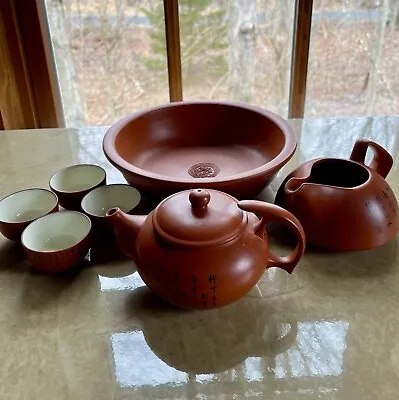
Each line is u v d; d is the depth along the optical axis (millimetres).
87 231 802
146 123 1030
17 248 854
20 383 629
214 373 634
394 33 1443
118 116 1623
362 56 1484
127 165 844
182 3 1392
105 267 808
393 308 720
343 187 836
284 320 706
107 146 902
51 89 1534
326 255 818
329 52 1478
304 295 746
